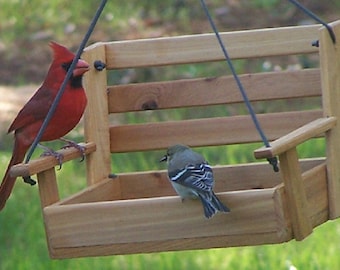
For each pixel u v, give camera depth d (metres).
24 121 9.77
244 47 9.87
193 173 7.85
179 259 13.22
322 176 8.62
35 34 25.53
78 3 27.09
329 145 8.73
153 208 7.94
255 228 7.73
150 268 13.09
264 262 12.89
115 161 16.70
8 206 15.34
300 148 16.47
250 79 9.95
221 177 9.95
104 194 9.74
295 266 12.62
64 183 16.20
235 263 13.00
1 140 18.94
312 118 9.88
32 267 13.21
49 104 9.65
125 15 26.09
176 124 10.05
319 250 13.16
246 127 9.98
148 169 16.44
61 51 9.77
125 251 8.03
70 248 8.10
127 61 10.03
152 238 7.95
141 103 10.09
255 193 7.71
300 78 9.89
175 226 7.91
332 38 8.91
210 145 10.02
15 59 23.91
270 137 9.93
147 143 10.08
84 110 9.80
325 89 8.85
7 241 14.35
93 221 8.05
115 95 10.11
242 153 16.86
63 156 9.14
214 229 7.83
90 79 9.98
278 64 21.77
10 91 21.72
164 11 26.05
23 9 27.20
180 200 7.89
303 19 24.70
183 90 10.03
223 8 25.59
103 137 10.01
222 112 19.56
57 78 9.73
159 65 10.02
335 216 8.70
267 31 9.84
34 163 8.52
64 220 8.09
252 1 25.88
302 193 8.02
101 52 10.06
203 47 9.95
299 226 7.92
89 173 9.86
